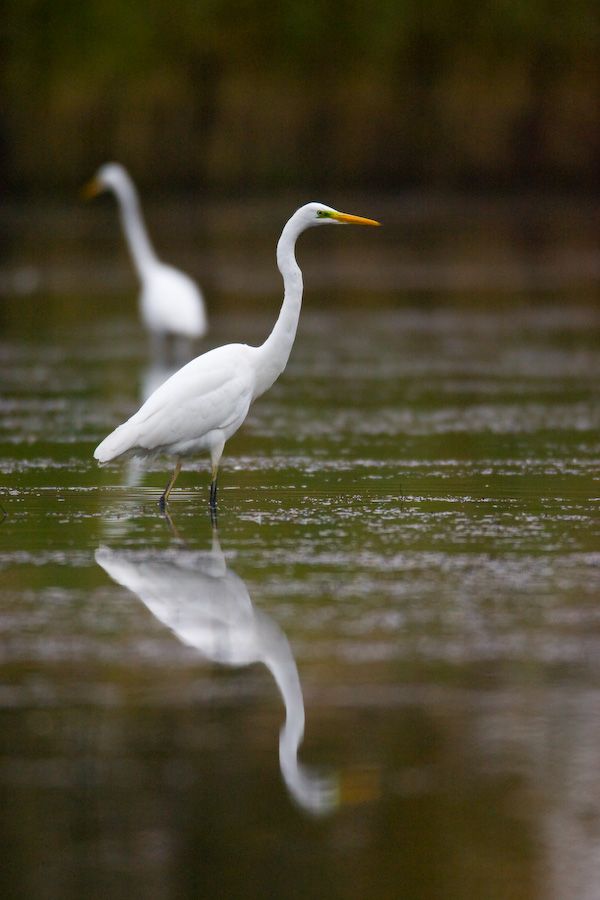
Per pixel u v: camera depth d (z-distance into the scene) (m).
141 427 11.12
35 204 58.22
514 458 13.66
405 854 5.43
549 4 61.84
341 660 7.35
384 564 9.31
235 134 59.81
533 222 52.03
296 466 13.38
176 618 8.08
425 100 61.66
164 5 58.81
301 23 59.69
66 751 6.24
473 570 9.15
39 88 57.69
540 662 7.32
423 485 12.24
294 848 5.49
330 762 6.16
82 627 7.90
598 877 5.27
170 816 5.72
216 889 5.18
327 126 60.78
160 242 44.78
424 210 56.66
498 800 5.83
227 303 30.75
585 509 11.10
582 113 62.28
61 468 13.31
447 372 20.94
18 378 20.34
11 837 5.54
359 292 33.31
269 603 8.38
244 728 6.50
